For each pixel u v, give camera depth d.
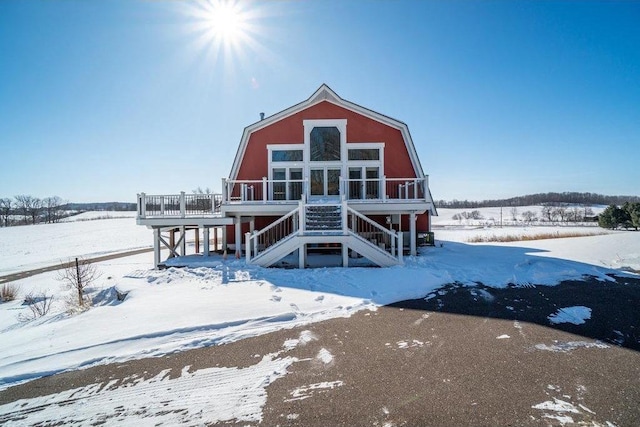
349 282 8.29
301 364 4.23
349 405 3.34
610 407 3.24
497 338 4.96
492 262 10.82
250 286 8.09
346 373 3.97
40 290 12.53
